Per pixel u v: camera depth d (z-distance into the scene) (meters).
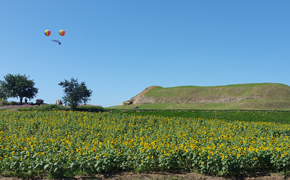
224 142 12.66
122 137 14.85
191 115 42.19
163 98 90.25
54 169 9.53
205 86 96.62
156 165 10.82
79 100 44.34
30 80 68.12
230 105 68.19
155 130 18.39
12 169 9.99
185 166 10.66
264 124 22.80
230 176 9.91
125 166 10.63
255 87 82.62
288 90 77.38
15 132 17.59
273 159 10.61
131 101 94.50
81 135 16.03
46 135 17.34
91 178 9.52
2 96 68.62
